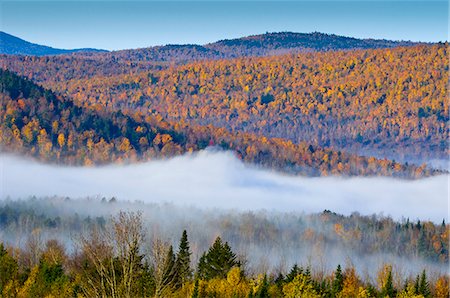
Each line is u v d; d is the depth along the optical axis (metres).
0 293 62.53
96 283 33.94
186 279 64.62
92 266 35.41
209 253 77.88
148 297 35.91
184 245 67.38
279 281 77.88
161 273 35.69
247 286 71.00
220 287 68.75
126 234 33.44
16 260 77.94
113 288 32.34
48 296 56.84
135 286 33.50
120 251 33.19
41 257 78.56
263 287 68.00
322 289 79.25
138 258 34.41
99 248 34.12
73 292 50.50
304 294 68.25
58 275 64.12
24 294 62.31
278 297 70.12
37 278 65.06
